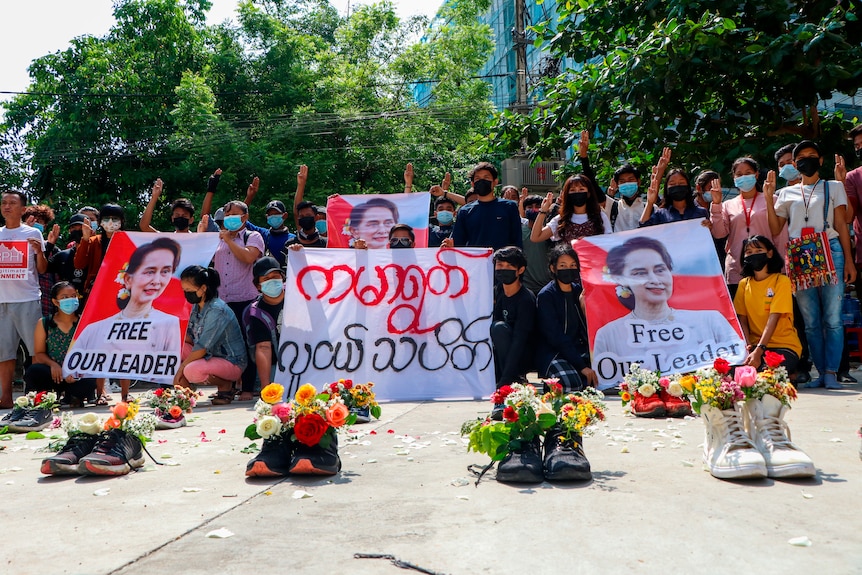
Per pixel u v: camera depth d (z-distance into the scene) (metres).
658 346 6.42
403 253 6.95
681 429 4.48
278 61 24.81
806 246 6.47
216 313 6.85
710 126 10.11
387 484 3.22
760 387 3.33
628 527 2.50
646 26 10.37
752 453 3.16
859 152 6.89
